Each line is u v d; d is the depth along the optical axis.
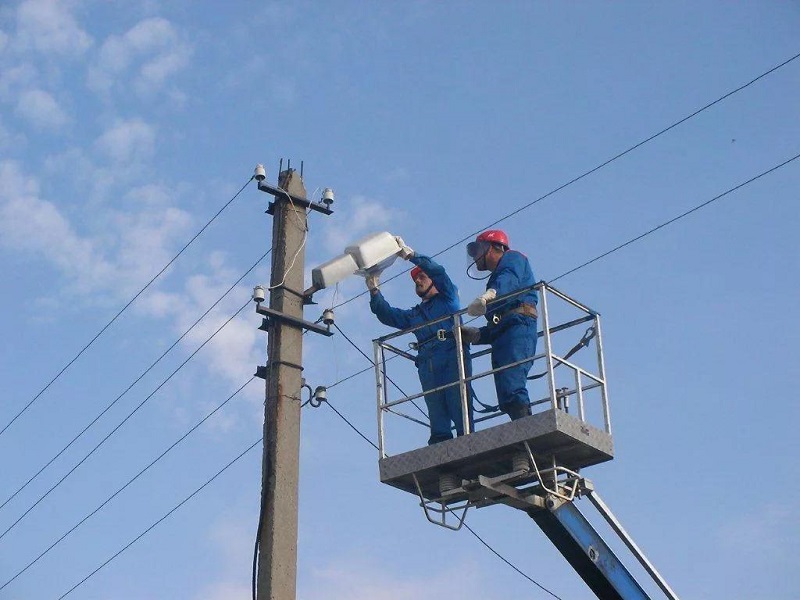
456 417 15.64
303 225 18.14
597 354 15.32
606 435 14.80
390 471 15.18
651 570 15.01
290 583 16.12
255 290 17.31
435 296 16.67
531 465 14.56
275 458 16.64
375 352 15.98
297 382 17.20
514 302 15.34
